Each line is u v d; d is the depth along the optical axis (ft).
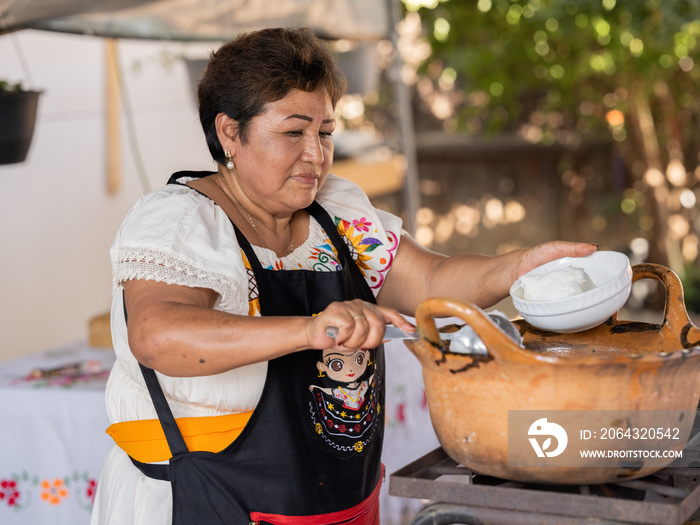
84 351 8.25
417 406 8.34
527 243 20.94
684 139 18.24
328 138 4.64
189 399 4.36
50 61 10.82
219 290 4.03
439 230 21.62
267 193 4.46
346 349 3.55
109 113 11.83
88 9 8.57
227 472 4.32
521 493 3.32
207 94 4.49
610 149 19.86
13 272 10.11
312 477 4.40
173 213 4.18
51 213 10.78
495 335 3.22
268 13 10.72
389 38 13.21
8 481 6.85
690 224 18.24
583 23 15.48
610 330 4.16
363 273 5.17
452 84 21.17
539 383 3.25
